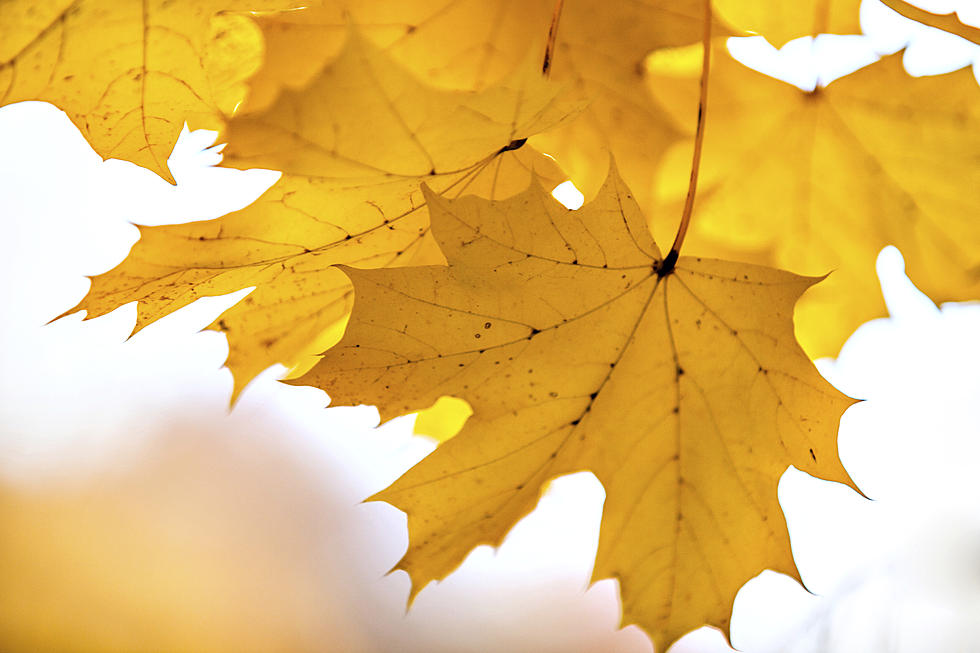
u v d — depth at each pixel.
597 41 0.54
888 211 0.56
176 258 0.50
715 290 0.51
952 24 0.52
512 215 0.50
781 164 0.56
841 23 0.55
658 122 0.55
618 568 0.52
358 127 0.48
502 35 0.53
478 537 0.52
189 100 0.51
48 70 0.50
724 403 0.52
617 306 0.51
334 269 0.53
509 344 0.51
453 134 0.49
